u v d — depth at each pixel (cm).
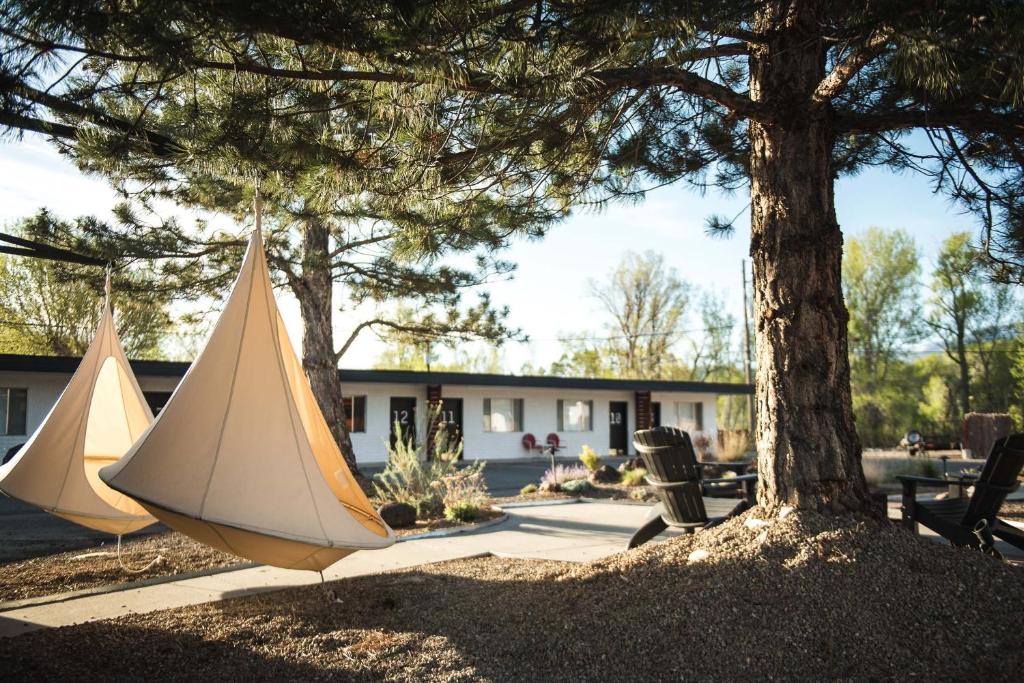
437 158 543
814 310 485
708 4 396
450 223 597
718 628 375
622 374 4481
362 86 508
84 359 715
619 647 377
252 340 495
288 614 496
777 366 488
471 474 1159
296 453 479
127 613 507
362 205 631
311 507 465
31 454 672
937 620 363
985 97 489
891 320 4269
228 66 438
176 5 353
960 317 3819
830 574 400
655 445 589
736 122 722
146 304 1341
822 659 344
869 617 368
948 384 4212
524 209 626
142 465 446
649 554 490
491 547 785
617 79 481
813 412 476
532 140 533
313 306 1359
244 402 478
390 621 469
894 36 412
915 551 414
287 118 510
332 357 1373
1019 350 3541
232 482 452
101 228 1151
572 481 1442
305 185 545
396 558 718
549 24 423
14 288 2609
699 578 424
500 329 1587
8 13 345
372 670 381
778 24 504
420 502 1032
